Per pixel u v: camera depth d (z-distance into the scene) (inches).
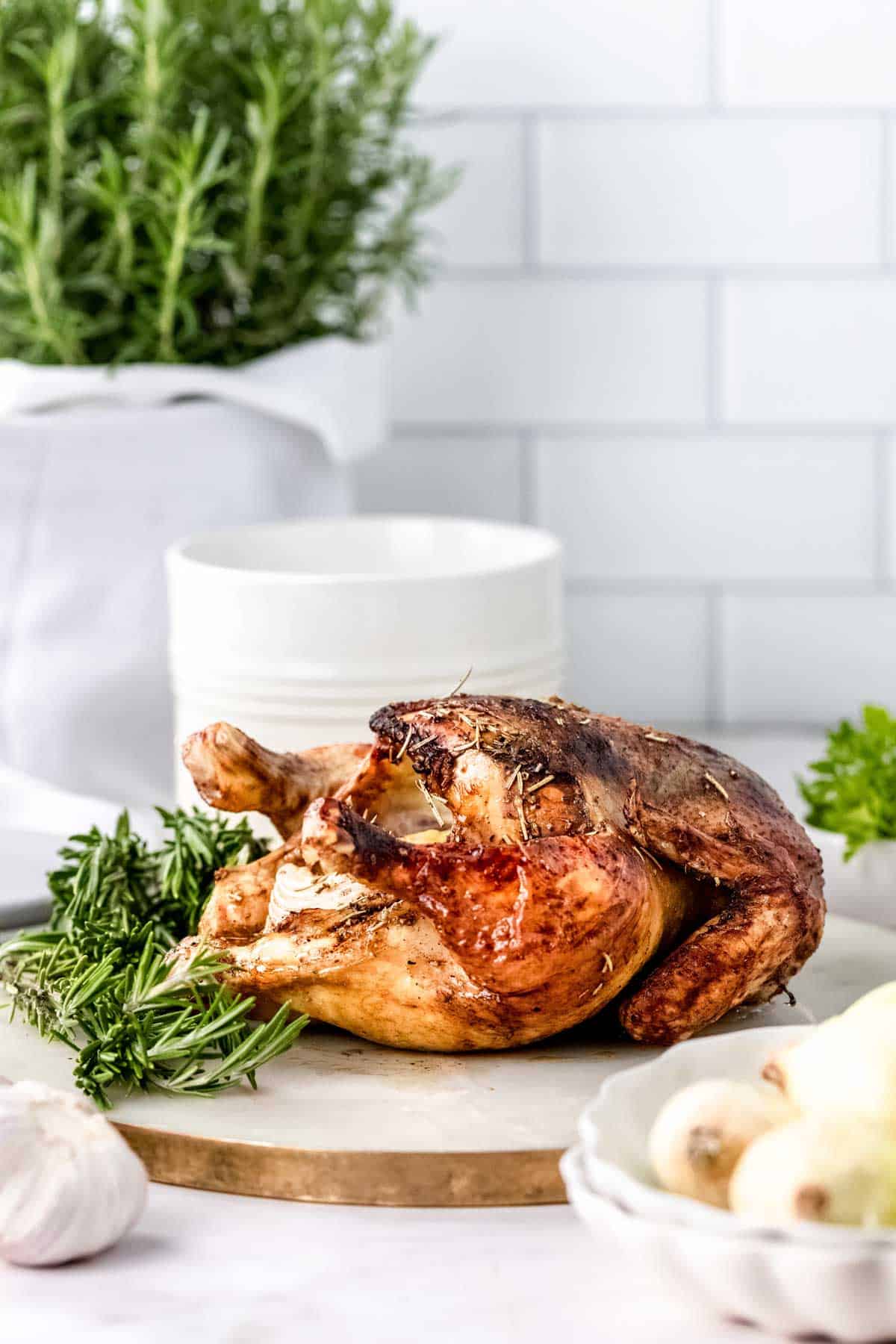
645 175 60.0
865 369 60.6
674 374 60.7
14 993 45.3
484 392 60.9
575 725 44.7
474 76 59.7
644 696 62.0
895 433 60.7
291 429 56.2
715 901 45.1
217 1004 43.9
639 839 44.2
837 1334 31.6
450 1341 33.6
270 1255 37.0
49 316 54.2
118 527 55.4
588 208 60.2
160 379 54.6
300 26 55.6
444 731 44.2
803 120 59.7
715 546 61.4
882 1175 31.6
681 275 60.4
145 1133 40.4
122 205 53.6
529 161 60.0
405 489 61.4
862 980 46.4
